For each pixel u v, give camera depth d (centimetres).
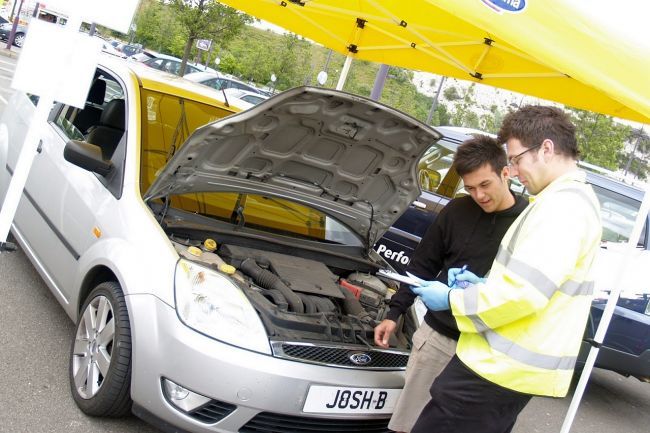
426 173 671
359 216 431
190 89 464
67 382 372
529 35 292
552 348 250
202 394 298
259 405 302
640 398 729
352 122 359
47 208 429
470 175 310
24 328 419
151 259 326
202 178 367
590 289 259
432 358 330
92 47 269
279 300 339
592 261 254
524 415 567
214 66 4091
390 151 378
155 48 3928
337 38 615
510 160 268
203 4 2739
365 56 621
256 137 355
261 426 310
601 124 2502
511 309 239
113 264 337
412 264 351
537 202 252
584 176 258
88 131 450
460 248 330
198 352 298
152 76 455
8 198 271
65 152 371
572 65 298
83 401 343
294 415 309
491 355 253
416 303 407
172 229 361
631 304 564
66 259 394
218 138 338
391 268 443
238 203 417
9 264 506
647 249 580
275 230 424
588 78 302
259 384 300
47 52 264
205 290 314
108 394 326
